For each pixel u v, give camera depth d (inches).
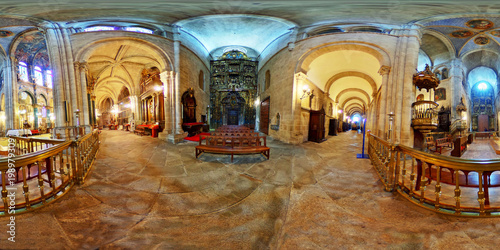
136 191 130.3
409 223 92.4
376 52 300.0
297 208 109.7
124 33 335.3
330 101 589.3
